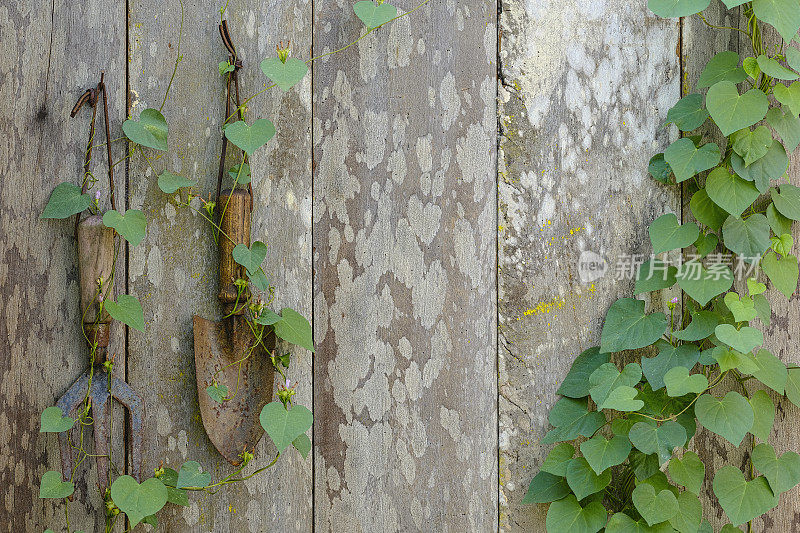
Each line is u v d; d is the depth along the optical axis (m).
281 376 2.03
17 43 1.98
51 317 1.99
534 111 2.00
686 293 2.02
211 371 2.00
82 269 1.97
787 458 1.97
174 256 2.01
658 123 2.02
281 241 2.03
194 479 1.96
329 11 2.03
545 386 2.00
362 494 2.04
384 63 2.03
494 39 2.00
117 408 1.99
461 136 2.01
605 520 1.95
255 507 2.03
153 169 2.00
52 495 1.94
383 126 2.03
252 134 1.95
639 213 2.02
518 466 2.00
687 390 1.91
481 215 2.00
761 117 1.92
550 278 2.00
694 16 2.02
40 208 1.99
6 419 1.98
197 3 2.01
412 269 2.02
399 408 2.03
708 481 2.03
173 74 2.01
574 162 2.00
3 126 1.98
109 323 1.98
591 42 2.01
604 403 1.91
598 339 2.01
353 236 2.04
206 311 2.02
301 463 2.04
